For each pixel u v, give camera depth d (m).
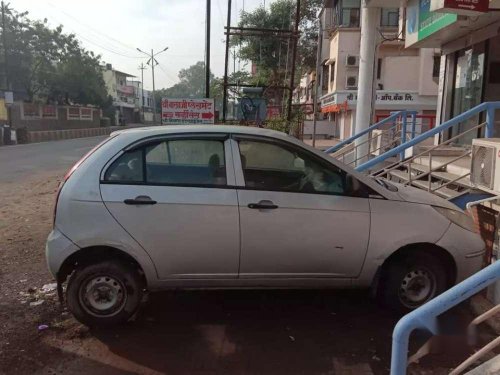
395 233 4.37
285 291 5.19
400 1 11.15
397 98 29.14
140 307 4.77
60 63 49.28
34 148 29.55
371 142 11.24
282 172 4.39
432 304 2.22
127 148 4.29
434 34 10.40
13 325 4.40
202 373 3.60
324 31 34.59
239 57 34.41
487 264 5.09
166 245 4.19
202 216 4.20
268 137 4.41
